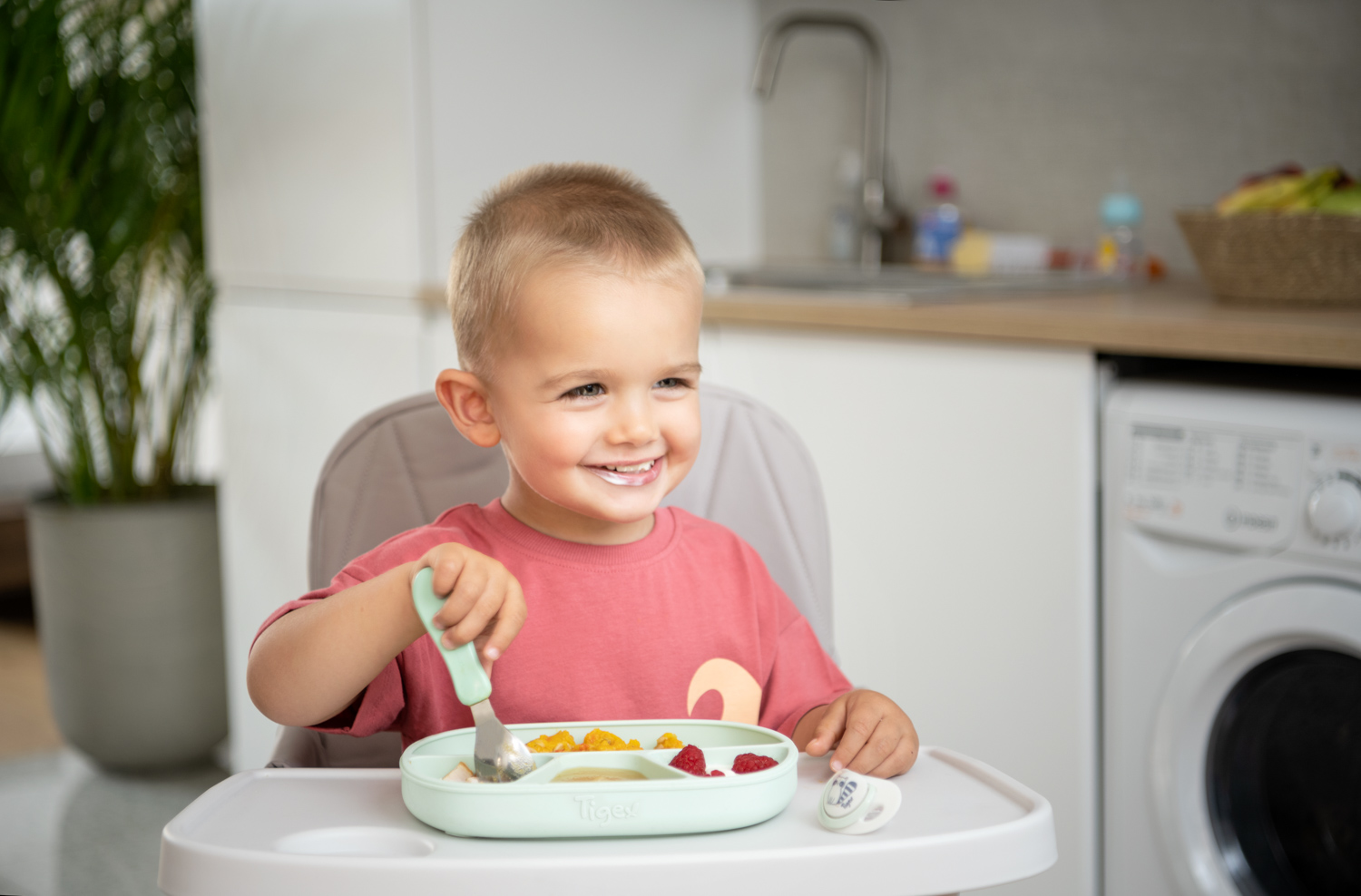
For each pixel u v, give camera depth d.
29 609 3.46
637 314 0.77
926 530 1.58
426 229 1.99
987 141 2.24
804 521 1.10
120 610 2.37
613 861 0.54
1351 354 1.24
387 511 1.05
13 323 2.37
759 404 1.12
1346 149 1.86
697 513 1.09
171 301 2.57
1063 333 1.43
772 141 2.50
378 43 1.98
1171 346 1.35
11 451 3.56
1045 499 1.47
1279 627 1.27
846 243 2.39
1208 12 1.97
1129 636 1.40
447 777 0.64
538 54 2.11
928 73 2.30
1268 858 1.36
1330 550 1.24
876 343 1.61
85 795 2.36
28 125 2.19
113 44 2.29
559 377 0.77
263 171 2.24
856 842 0.57
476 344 0.82
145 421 2.51
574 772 0.64
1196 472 1.33
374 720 0.79
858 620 1.66
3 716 2.76
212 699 2.46
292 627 0.73
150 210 2.38
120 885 1.98
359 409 2.08
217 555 2.45
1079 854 1.46
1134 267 2.03
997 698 1.53
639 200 0.84
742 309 1.73
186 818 0.60
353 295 2.10
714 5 2.39
